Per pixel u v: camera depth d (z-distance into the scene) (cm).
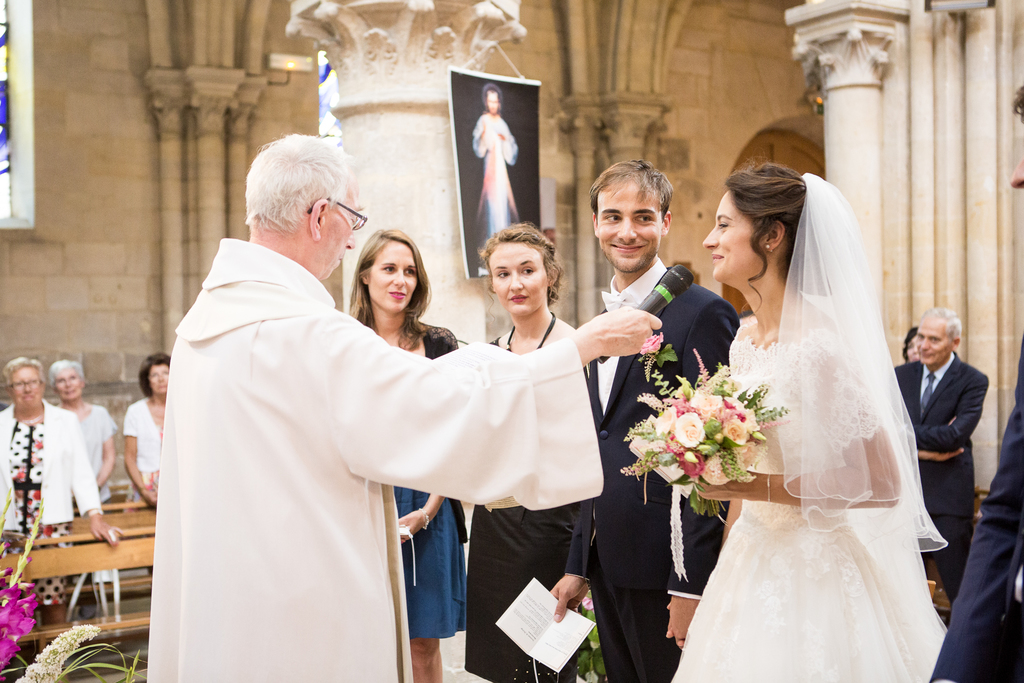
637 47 1053
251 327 176
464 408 172
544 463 178
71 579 614
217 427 174
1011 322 618
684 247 1140
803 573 199
